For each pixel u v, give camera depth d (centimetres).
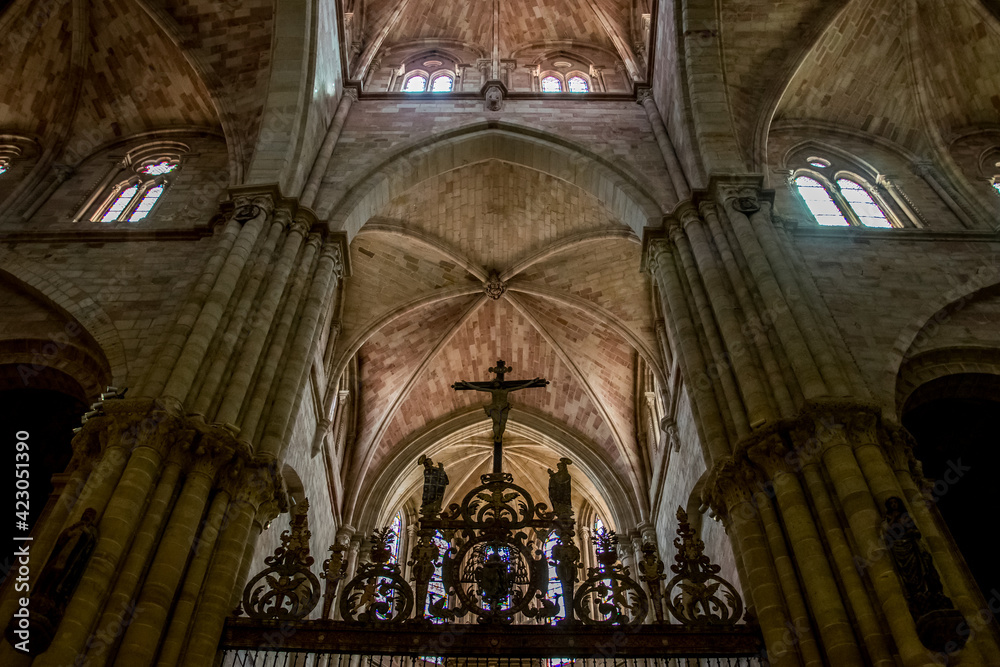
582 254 2383
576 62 2580
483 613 1088
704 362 1380
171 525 1060
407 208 2214
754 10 2081
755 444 1155
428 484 1274
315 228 1652
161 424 1122
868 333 1526
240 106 1938
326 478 2269
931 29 2173
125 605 963
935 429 1739
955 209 2002
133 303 1570
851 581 977
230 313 1358
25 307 1609
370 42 2444
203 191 1997
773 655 988
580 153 2006
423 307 2502
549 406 2791
